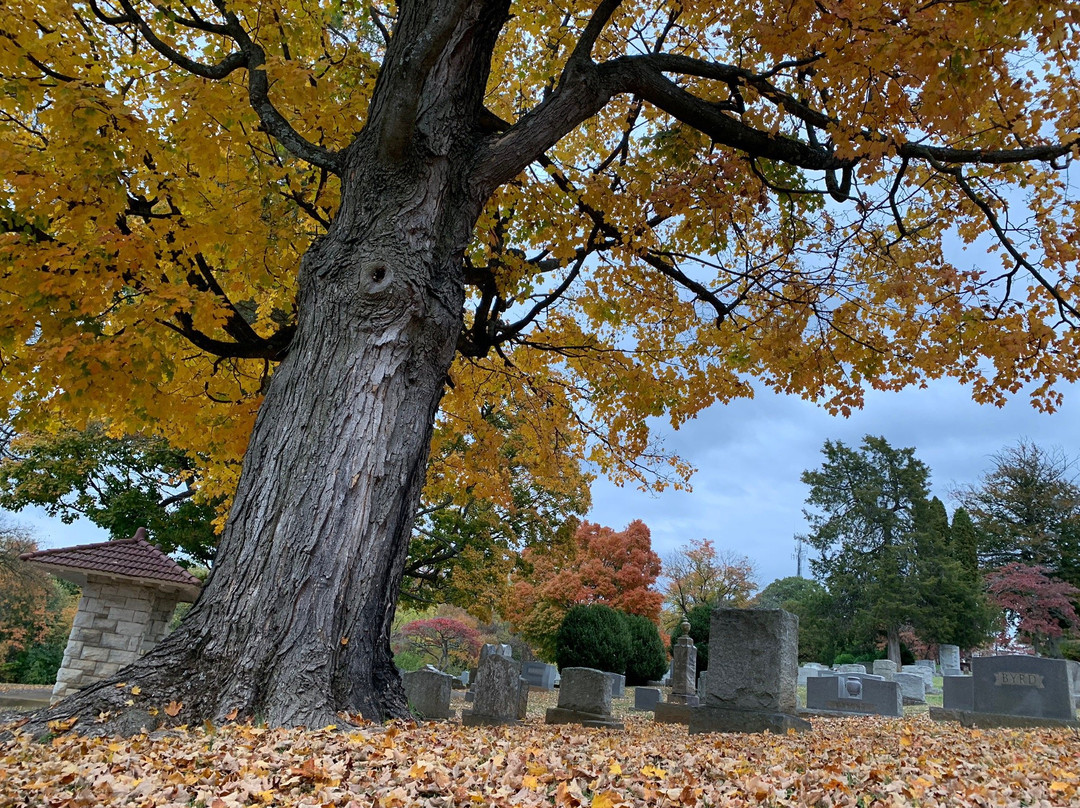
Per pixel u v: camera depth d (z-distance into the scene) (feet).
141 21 20.61
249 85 20.84
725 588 142.20
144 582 42.14
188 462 59.62
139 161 19.36
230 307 21.71
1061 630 115.44
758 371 30.99
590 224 27.40
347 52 23.90
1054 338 24.26
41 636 83.97
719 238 26.73
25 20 18.39
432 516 66.49
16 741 12.15
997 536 131.85
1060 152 20.90
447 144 18.56
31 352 17.40
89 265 17.83
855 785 12.69
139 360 18.19
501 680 40.70
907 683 74.59
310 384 15.80
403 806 9.16
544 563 103.91
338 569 14.46
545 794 10.18
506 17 20.22
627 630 88.89
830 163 23.68
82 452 58.54
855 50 16.97
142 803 9.03
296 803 9.27
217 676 13.44
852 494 152.66
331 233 17.69
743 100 24.27
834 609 141.18
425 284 17.02
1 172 17.39
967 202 26.66
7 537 81.51
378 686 15.12
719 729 29.48
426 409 16.88
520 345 32.94
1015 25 15.70
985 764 16.47
